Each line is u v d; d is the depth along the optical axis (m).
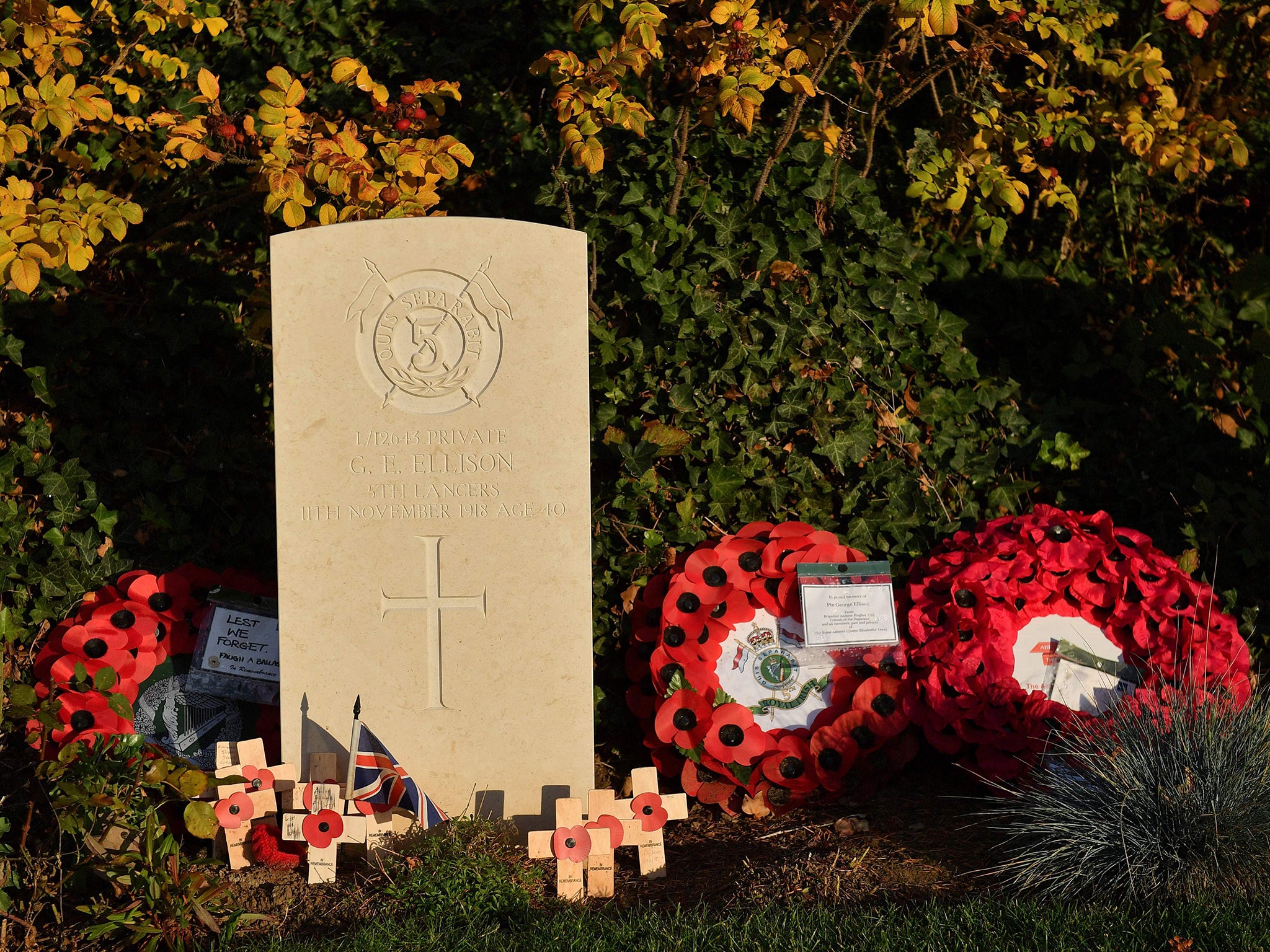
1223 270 3.33
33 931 2.36
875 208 2.98
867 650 2.69
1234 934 2.25
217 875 2.47
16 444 2.80
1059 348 3.12
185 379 2.92
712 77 2.81
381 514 2.54
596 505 2.81
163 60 2.86
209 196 2.99
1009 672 2.65
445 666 2.54
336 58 3.17
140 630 2.67
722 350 2.86
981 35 2.93
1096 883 2.36
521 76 3.23
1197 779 2.38
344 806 2.48
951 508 2.90
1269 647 2.85
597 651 2.77
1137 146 2.95
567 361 2.54
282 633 2.54
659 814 2.47
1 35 2.67
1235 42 3.24
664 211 2.93
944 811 2.60
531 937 2.30
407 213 2.73
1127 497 2.97
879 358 2.93
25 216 2.55
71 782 2.39
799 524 2.73
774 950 2.25
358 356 2.53
